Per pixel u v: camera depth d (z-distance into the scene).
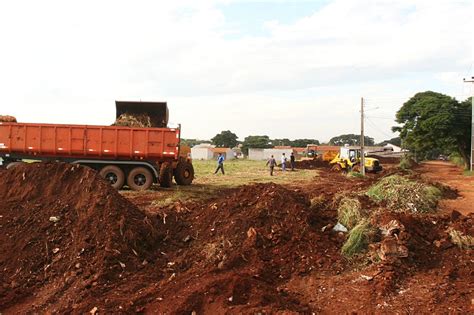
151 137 17.42
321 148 82.62
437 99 38.97
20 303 6.83
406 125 40.22
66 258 7.78
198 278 7.15
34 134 17.38
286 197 9.55
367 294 6.47
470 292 6.38
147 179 17.59
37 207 9.02
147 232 8.73
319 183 23.66
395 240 7.75
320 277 7.32
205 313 6.02
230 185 20.97
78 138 17.34
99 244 7.91
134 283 7.14
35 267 7.65
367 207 10.37
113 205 8.73
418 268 7.40
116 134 17.34
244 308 5.86
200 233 9.19
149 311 6.21
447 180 26.41
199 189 18.62
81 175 9.64
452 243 8.18
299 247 8.14
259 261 7.74
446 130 37.31
